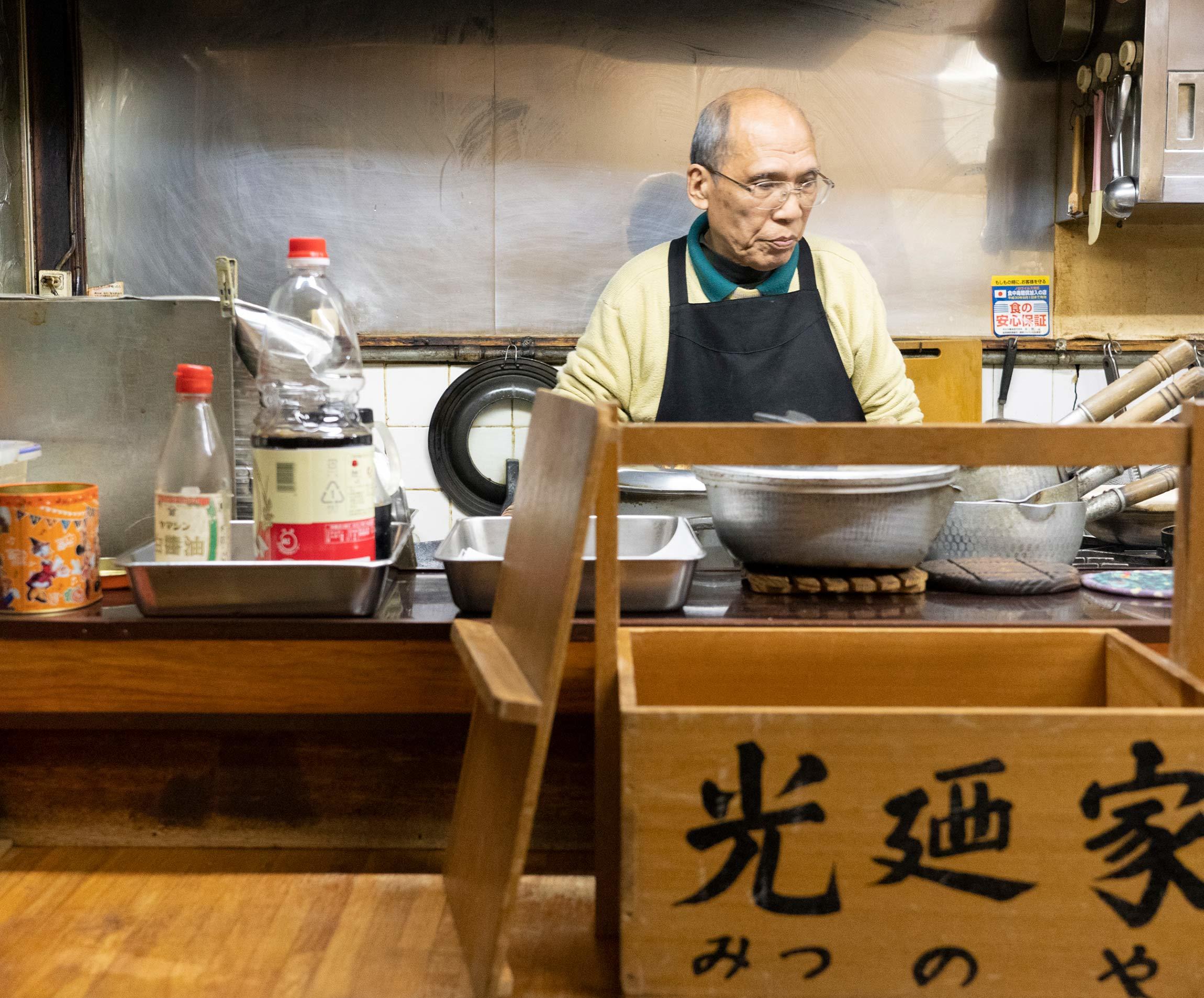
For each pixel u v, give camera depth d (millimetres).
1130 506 1567
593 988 879
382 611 1162
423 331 3152
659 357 2486
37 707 1116
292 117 3072
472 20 3062
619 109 3104
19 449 1320
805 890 808
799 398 2455
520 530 1001
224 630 1102
